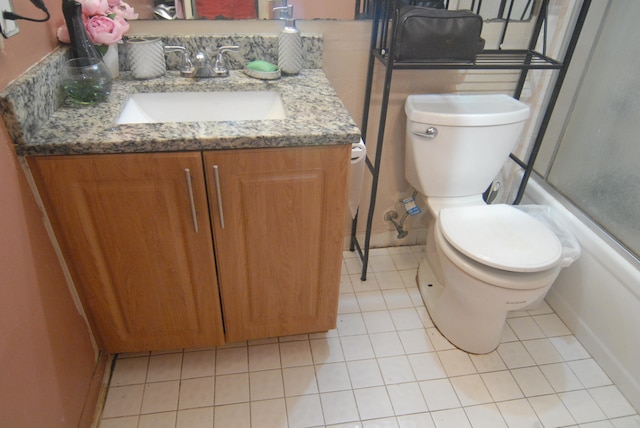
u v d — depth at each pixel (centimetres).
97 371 129
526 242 130
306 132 100
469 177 154
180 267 116
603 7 147
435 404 132
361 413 129
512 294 124
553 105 148
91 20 112
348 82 151
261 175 104
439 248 138
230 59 137
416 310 165
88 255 110
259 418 126
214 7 130
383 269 184
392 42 124
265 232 115
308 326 140
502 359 147
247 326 135
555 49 158
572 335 157
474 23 123
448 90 159
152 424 124
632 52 139
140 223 106
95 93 109
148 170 98
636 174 139
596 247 144
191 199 103
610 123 148
